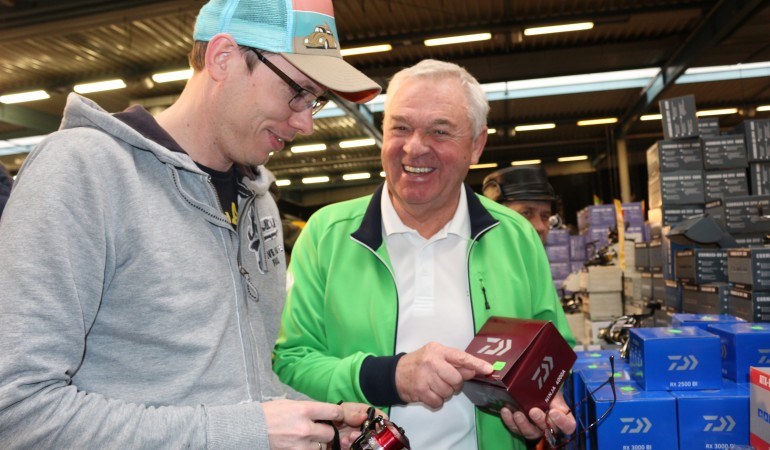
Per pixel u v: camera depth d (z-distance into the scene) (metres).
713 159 3.57
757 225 3.08
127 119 0.95
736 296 2.35
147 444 0.78
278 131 1.00
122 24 6.95
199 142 1.02
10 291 0.74
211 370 0.93
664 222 3.56
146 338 0.88
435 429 1.47
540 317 1.58
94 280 0.82
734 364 1.53
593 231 6.13
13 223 0.78
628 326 2.78
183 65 8.27
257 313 1.13
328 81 0.94
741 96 11.36
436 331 1.47
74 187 0.82
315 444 0.89
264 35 0.94
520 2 7.37
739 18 6.64
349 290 1.50
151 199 0.92
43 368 0.75
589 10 7.76
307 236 1.62
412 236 1.55
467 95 1.47
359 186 19.61
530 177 2.76
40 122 10.52
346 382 1.32
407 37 7.92
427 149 1.41
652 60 9.45
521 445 1.55
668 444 1.36
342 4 7.12
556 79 10.29
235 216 1.14
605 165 16.05
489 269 1.52
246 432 0.83
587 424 1.49
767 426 1.25
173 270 0.90
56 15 6.41
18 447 0.72
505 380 1.16
